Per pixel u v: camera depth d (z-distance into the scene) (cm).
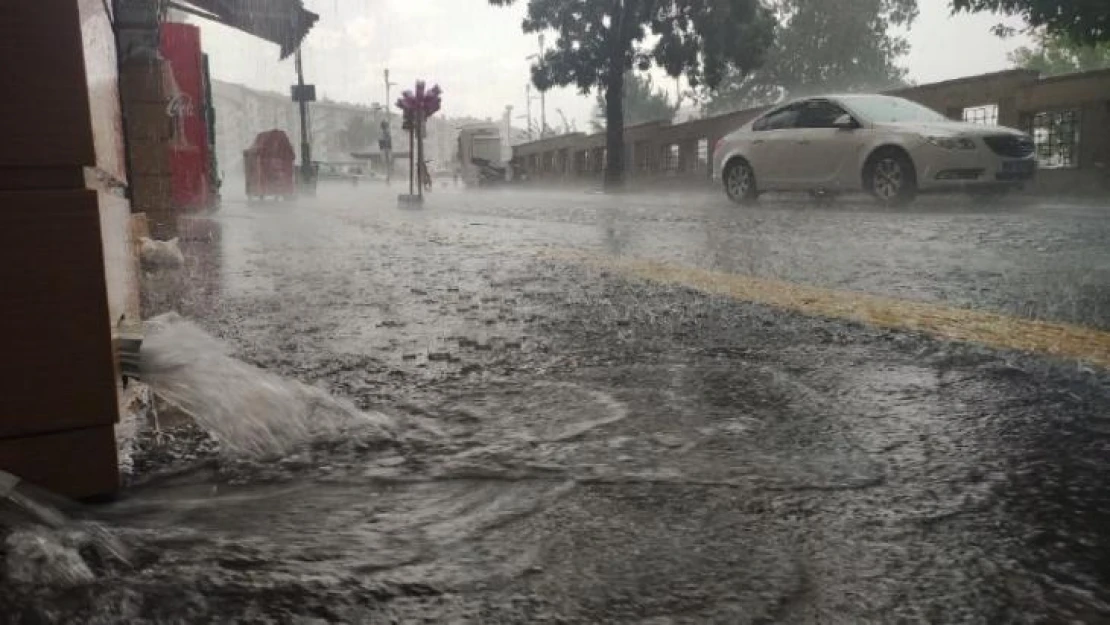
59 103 131
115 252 173
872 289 416
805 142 1290
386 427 183
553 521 132
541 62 2869
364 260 592
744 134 1414
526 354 271
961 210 1074
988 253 577
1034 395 211
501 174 4122
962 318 327
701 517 134
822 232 786
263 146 2008
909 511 136
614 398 212
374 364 256
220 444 168
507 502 141
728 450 169
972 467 158
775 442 174
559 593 109
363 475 154
